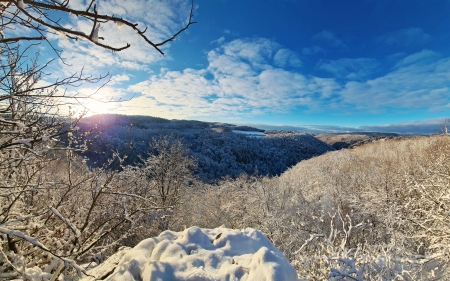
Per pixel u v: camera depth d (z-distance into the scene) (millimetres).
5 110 1966
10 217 2957
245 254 2693
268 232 7102
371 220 6484
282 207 8633
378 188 7906
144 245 2945
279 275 2137
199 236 2963
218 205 13047
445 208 4520
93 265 3506
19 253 3027
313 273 3266
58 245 2850
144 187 8148
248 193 10477
